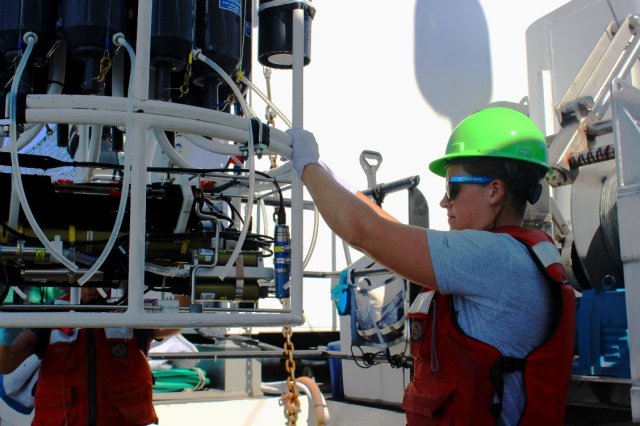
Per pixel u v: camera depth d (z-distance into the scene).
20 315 1.41
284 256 1.87
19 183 1.49
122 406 2.53
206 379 3.79
